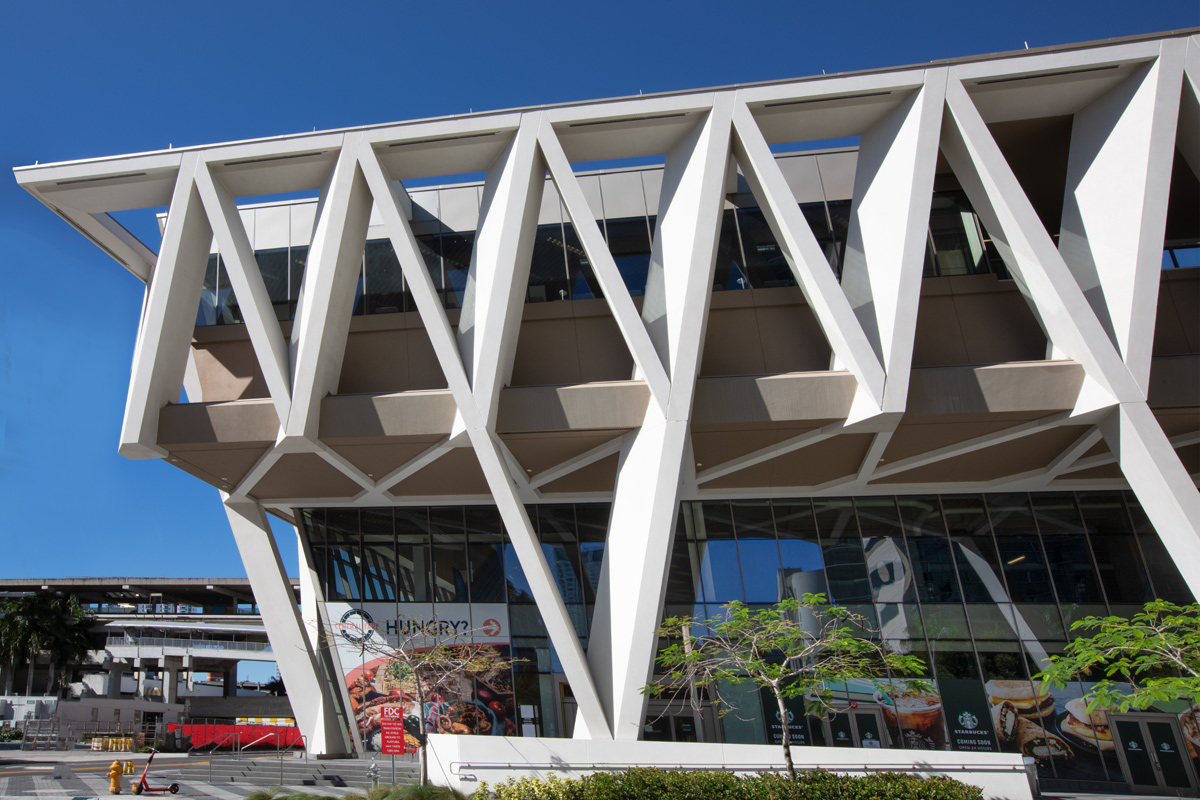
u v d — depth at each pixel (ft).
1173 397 59.00
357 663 75.25
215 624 189.47
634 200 76.64
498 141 60.95
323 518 78.74
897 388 54.29
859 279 62.90
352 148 59.26
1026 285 60.85
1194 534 50.67
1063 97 60.39
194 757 93.30
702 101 58.75
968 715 70.90
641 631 56.24
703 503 77.77
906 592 74.79
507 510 56.95
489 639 75.00
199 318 75.05
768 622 55.42
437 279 75.51
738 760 54.75
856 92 58.08
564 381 68.59
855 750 55.42
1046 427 60.03
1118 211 57.16
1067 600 74.23
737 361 68.23
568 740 54.90
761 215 73.82
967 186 61.16
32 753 103.19
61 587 197.47
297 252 78.07
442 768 55.42
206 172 59.16
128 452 57.72
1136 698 42.06
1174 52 55.77
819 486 75.61
